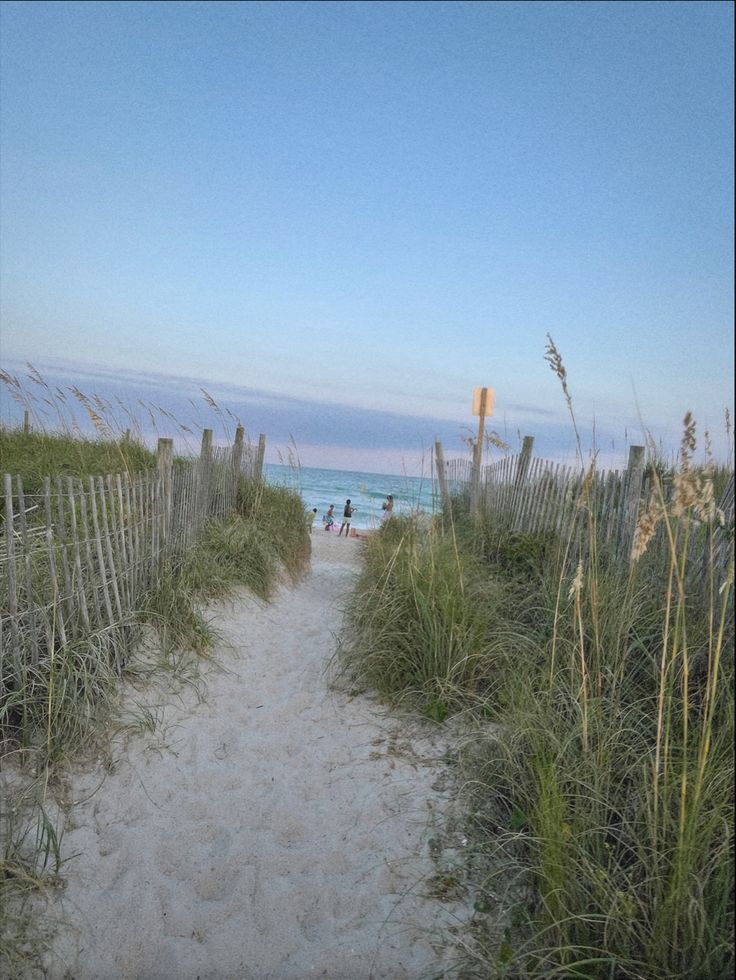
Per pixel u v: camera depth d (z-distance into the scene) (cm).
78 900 310
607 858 301
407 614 559
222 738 464
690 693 405
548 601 569
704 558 474
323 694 536
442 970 278
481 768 394
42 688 409
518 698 429
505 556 778
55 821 351
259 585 781
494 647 516
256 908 318
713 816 270
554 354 366
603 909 265
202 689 525
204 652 573
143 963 286
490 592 614
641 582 516
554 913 277
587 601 503
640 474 611
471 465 1223
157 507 624
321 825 377
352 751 451
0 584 412
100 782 387
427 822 368
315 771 431
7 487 389
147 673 511
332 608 828
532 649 519
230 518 937
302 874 339
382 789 404
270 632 690
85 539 476
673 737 354
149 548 606
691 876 256
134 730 438
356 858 349
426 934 298
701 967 240
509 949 276
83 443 895
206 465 827
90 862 332
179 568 670
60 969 276
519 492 938
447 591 560
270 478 1150
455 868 333
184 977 281
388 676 523
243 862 347
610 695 407
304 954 293
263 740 468
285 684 564
